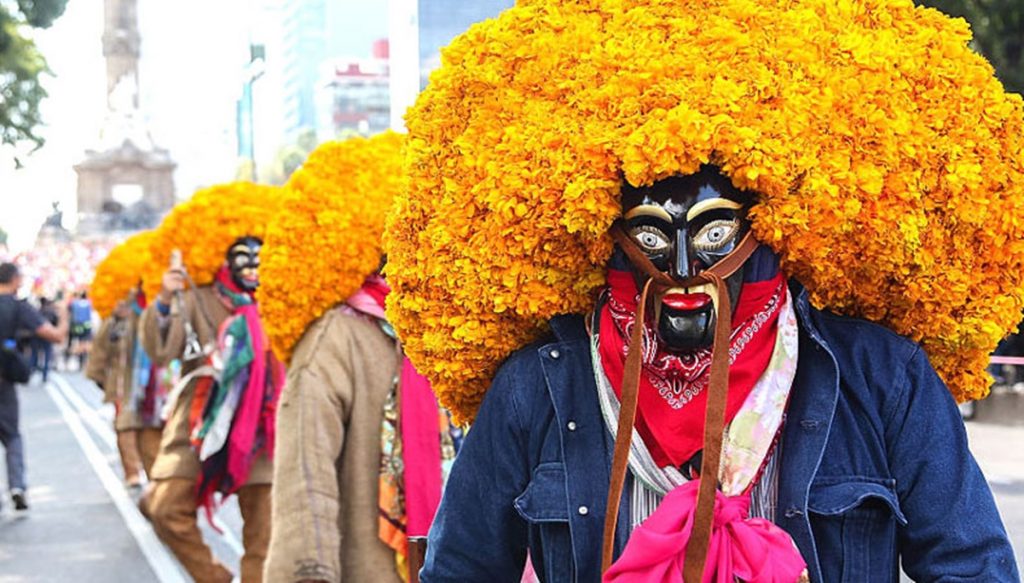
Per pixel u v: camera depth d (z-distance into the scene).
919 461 2.04
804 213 2.00
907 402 2.06
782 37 2.03
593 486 2.11
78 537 9.36
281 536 3.69
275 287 3.87
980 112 2.07
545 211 2.08
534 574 2.25
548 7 2.17
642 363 2.08
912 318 2.15
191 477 5.92
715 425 1.96
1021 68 8.89
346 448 3.80
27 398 24.27
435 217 2.20
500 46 2.16
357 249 3.82
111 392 11.45
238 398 5.38
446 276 2.21
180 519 5.91
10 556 8.71
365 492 3.78
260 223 6.91
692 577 1.94
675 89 1.98
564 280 2.18
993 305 2.12
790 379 2.06
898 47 2.07
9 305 10.56
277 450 3.77
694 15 2.07
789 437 2.06
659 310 2.06
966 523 2.00
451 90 2.19
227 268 6.94
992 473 5.09
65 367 35.00
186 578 7.84
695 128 1.94
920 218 2.04
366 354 3.81
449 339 2.23
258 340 5.40
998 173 2.07
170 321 6.98
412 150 2.22
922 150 2.03
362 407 3.78
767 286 2.09
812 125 2.00
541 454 2.18
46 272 49.81
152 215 69.94
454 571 2.27
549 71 2.11
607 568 2.02
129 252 11.96
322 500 3.69
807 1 2.10
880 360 2.09
